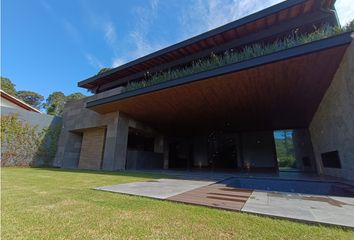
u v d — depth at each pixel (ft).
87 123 41.88
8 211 9.05
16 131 41.63
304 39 19.74
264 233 6.85
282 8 22.59
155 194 13.44
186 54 33.45
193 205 10.76
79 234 6.72
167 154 53.26
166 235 6.72
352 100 18.12
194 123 44.57
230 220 8.19
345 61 18.37
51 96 117.60
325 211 9.27
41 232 6.83
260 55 20.38
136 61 35.96
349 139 19.89
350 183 17.97
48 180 19.72
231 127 48.29
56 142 46.96
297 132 48.16
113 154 34.96
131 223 7.84
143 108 34.86
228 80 23.89
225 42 30.12
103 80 44.21
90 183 18.33
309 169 41.50
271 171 39.73
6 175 23.40
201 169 47.60
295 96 28.12
